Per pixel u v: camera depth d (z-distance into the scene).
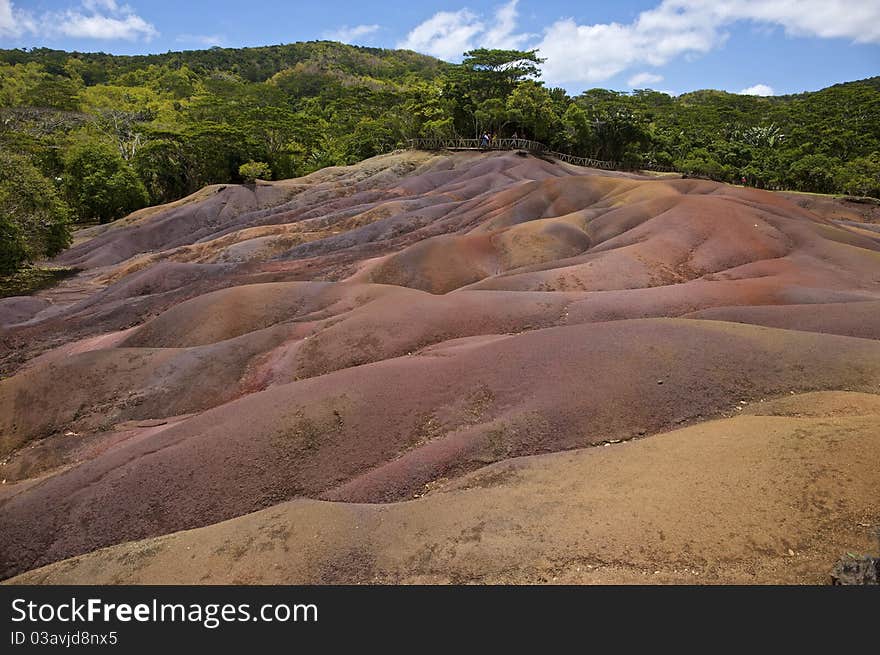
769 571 7.73
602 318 21.72
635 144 81.88
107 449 17.41
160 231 60.44
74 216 70.75
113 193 69.75
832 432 10.49
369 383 16.00
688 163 78.25
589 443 13.05
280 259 42.22
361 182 67.69
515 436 13.39
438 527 9.83
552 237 32.97
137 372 20.72
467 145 75.50
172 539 10.98
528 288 26.02
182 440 14.98
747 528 8.49
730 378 14.62
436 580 8.55
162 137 76.25
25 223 42.09
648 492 9.78
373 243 40.50
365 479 12.91
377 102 109.19
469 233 38.03
